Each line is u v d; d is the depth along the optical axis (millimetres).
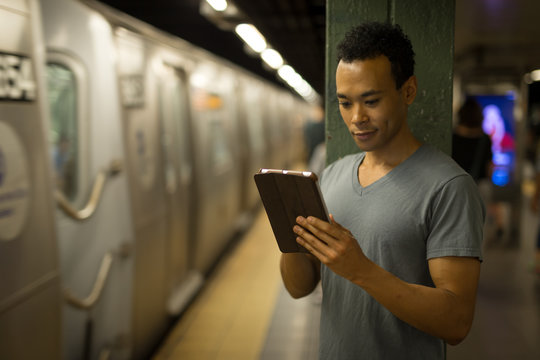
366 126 1118
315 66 10734
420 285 1084
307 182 1046
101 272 3035
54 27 2727
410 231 1138
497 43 6055
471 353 3289
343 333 1260
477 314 3908
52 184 2250
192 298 4801
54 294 2236
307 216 1097
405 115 1186
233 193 7340
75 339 2938
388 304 1060
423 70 1543
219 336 4035
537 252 4758
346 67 1108
